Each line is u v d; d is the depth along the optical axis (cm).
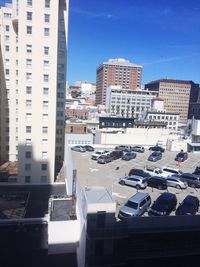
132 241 2900
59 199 4253
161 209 3172
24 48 6700
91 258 2811
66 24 8244
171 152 6781
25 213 5391
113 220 2842
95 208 2806
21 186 6931
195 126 8694
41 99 6962
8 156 9250
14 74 8625
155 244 2936
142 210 3206
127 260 2855
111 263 2823
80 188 3544
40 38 6725
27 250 3862
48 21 6712
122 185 4122
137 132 9850
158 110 19362
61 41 8294
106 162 5331
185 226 2956
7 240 4103
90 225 2825
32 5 6575
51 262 3522
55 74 6944
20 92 6838
